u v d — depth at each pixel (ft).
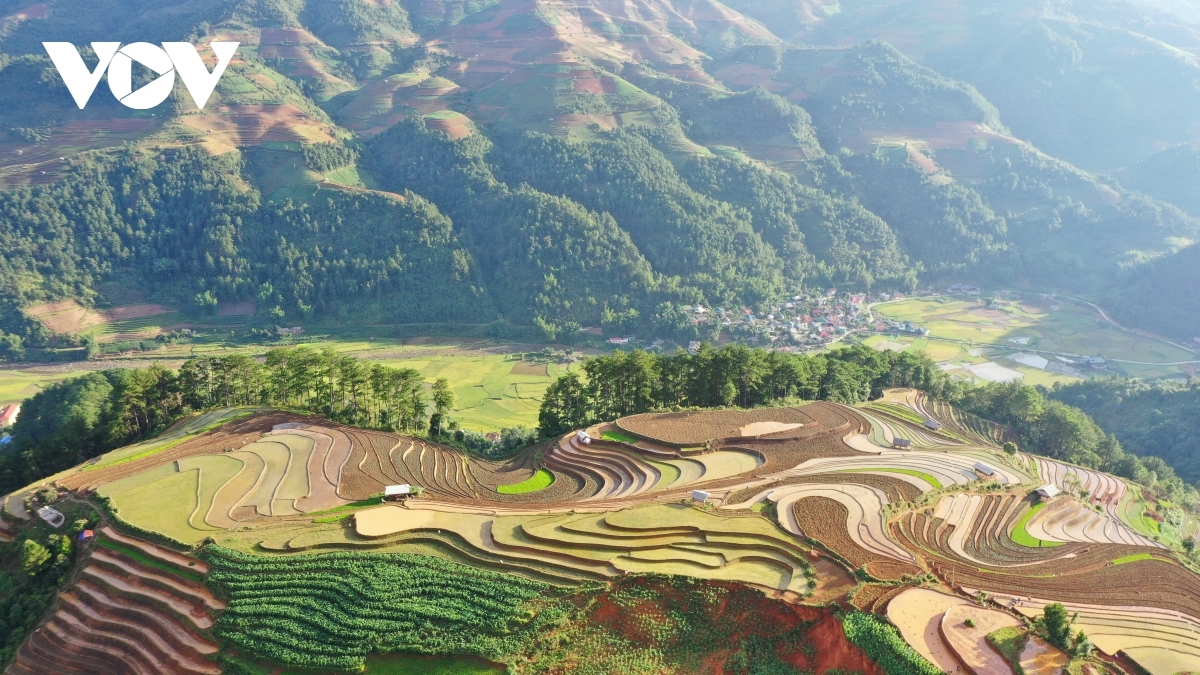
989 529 278.46
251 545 244.83
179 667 203.00
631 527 247.91
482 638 198.59
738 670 189.26
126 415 380.17
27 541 246.68
